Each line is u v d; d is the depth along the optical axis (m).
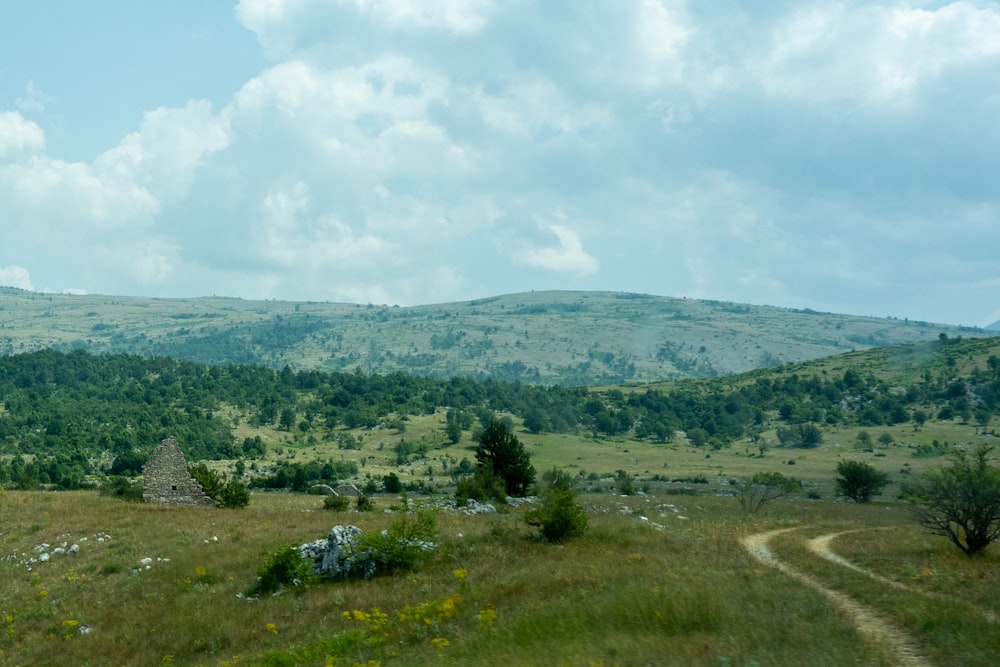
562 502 34.75
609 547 31.94
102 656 22.62
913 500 35.47
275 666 18.53
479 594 22.45
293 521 44.47
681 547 31.94
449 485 132.00
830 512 59.53
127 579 31.97
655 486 122.44
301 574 28.70
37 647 24.22
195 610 25.94
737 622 15.66
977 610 18.02
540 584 22.67
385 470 164.25
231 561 32.84
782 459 165.12
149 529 41.75
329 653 18.58
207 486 57.09
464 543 32.84
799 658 12.84
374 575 28.81
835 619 16.45
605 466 160.75
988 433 165.12
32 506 50.41
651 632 15.20
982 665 12.77
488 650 15.14
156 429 193.12
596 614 16.70
